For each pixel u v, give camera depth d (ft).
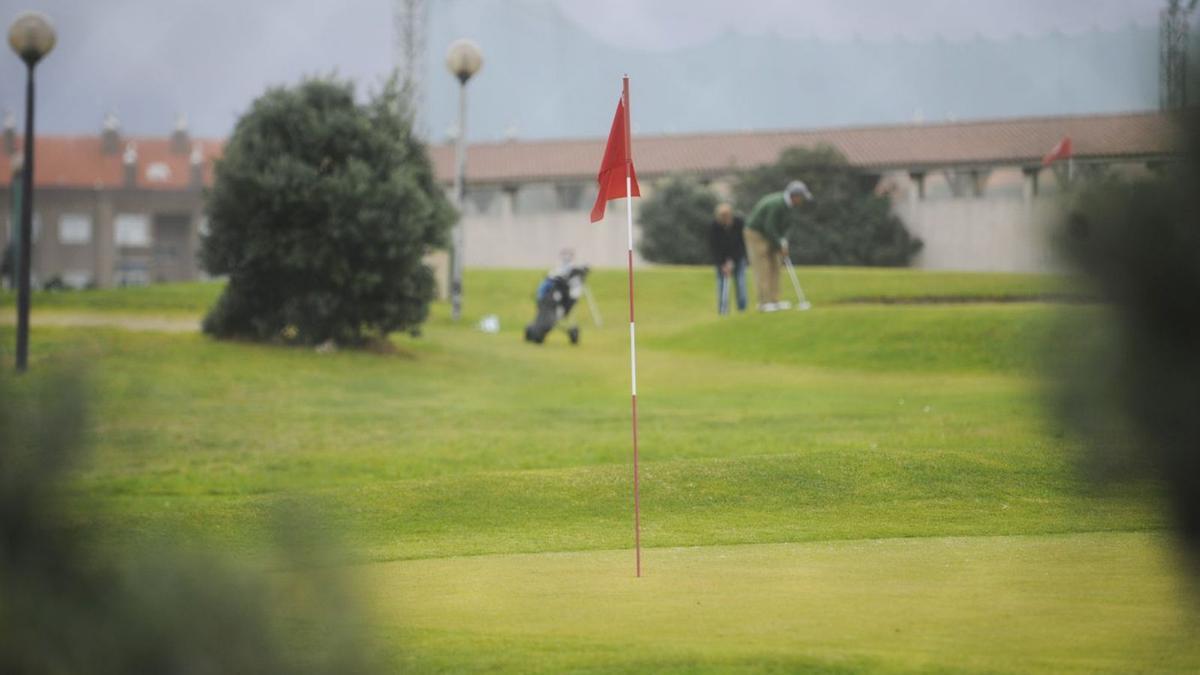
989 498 158.81
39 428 51.90
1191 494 59.93
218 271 393.09
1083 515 142.72
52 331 384.27
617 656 87.71
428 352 414.00
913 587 108.17
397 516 157.38
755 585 110.42
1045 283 60.39
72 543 51.03
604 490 166.91
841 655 86.94
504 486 169.27
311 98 401.29
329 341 396.78
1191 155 57.16
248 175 383.04
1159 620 95.30
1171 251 57.72
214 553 54.08
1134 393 58.95
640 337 475.72
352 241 387.96
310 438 253.65
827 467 172.96
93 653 48.62
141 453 232.73
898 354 377.71
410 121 424.46
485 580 115.85
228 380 326.65
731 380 356.38
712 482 168.25
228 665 50.34
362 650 53.26
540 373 380.99
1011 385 321.11
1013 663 85.30
